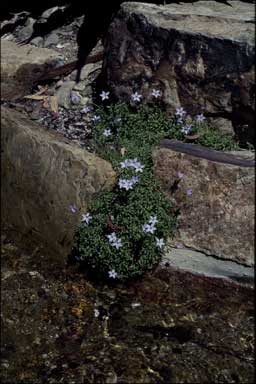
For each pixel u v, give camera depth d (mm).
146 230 1487
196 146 1550
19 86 1823
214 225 1516
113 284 1582
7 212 1751
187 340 1463
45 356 1473
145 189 1539
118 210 1541
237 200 1498
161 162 1562
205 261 1526
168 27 1571
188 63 1560
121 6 1667
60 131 1706
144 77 1628
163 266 1554
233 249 1503
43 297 1584
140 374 1414
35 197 1664
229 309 1500
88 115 1741
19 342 1504
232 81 1522
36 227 1685
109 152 1612
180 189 1541
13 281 1621
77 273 1617
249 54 1487
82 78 1812
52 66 1840
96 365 1438
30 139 1665
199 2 1716
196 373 1408
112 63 1667
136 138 1625
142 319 1509
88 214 1546
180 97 1600
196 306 1514
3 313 1558
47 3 2051
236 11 1643
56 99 1795
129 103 1666
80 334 1503
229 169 1503
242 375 1397
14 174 1707
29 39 1957
